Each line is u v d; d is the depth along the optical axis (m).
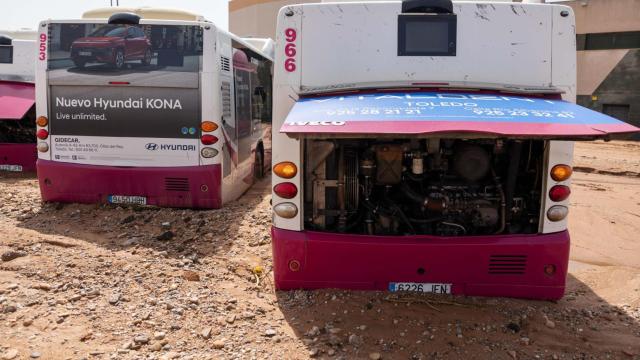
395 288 4.88
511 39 4.78
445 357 4.19
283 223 4.96
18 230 7.05
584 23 31.53
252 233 7.34
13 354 3.93
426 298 4.98
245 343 4.37
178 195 8.02
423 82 4.78
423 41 4.79
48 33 7.77
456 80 4.80
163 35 7.70
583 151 22.55
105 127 7.88
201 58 7.76
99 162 7.97
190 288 5.41
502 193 4.95
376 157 4.93
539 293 4.95
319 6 4.80
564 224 4.92
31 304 4.80
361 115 3.92
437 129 3.55
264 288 5.57
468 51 4.78
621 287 5.96
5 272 5.54
